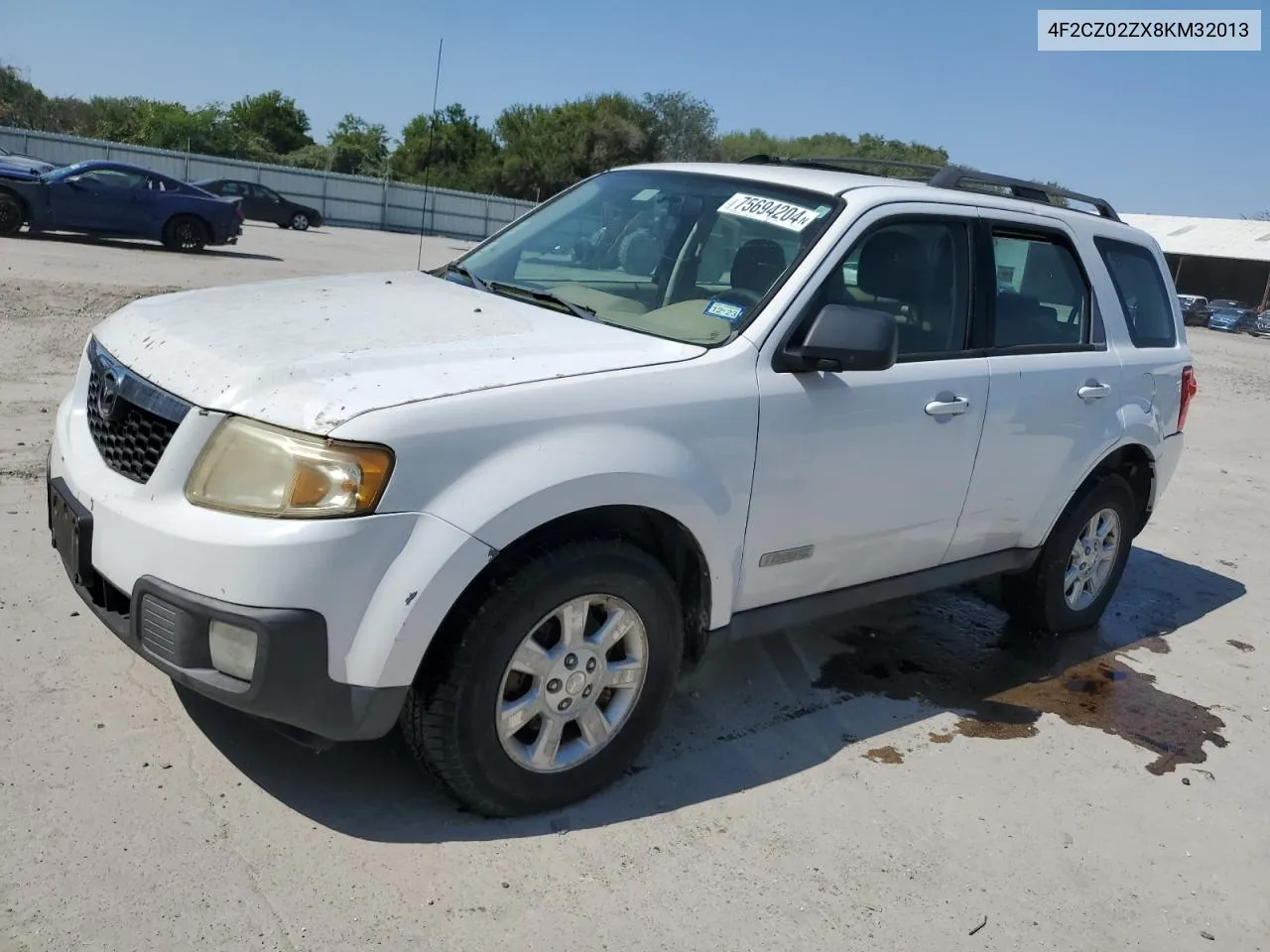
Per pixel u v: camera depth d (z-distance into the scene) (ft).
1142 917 10.12
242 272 54.08
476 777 9.66
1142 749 13.55
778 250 11.97
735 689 13.67
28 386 24.41
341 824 9.75
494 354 10.04
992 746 13.10
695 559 11.18
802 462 11.44
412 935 8.48
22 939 7.88
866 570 12.97
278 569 8.46
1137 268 16.87
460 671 9.23
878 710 13.65
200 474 8.97
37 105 208.64
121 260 52.54
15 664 11.68
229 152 207.21
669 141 198.39
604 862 9.73
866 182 13.16
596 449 9.62
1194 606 19.53
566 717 10.15
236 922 8.36
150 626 8.98
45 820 9.23
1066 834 11.34
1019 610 16.70
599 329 11.25
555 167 183.32
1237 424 42.63
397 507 8.71
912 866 10.37
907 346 12.73
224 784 10.09
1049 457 14.69
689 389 10.45
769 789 11.36
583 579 9.75
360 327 10.50
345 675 8.78
